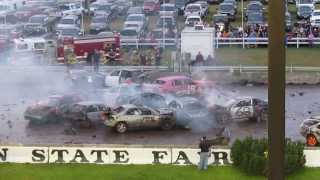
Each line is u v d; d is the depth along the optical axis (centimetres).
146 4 13562
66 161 5469
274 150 3098
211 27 11050
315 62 9806
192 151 5366
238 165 5212
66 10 13512
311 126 5994
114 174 5203
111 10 13650
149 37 11238
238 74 9081
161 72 9088
